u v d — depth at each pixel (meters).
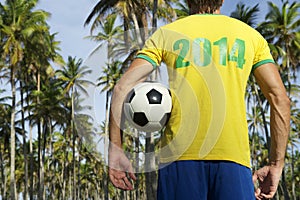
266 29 31.69
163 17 23.12
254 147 45.28
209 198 1.81
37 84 42.66
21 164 65.25
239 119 1.84
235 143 1.82
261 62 2.00
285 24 31.38
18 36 32.88
